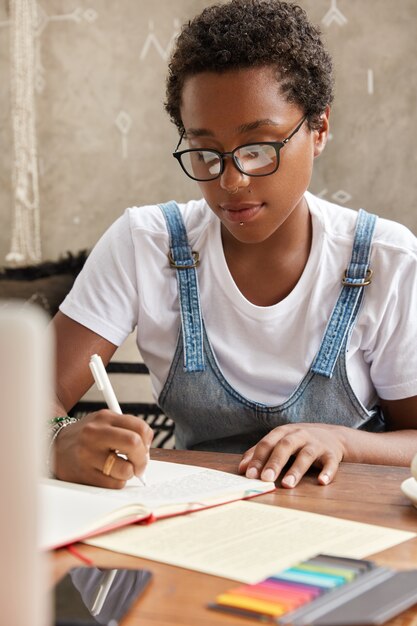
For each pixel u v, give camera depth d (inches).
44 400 18.5
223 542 29.8
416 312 53.4
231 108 45.1
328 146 94.1
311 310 53.6
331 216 56.1
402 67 91.0
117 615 23.0
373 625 21.8
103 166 103.9
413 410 54.0
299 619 22.1
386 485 39.3
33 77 105.6
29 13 105.0
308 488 38.7
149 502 33.3
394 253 53.7
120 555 28.7
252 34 45.9
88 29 102.9
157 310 55.7
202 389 54.4
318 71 48.3
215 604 23.7
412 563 27.8
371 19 91.4
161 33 100.1
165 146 101.2
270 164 45.7
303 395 53.3
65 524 30.0
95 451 37.1
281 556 28.2
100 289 55.9
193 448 56.7
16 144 106.8
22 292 97.1
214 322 54.9
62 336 55.4
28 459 18.3
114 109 102.8
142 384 75.4
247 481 38.8
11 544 18.4
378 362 54.2
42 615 18.8
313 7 93.0
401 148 91.8
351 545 29.6
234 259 54.6
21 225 107.7
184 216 57.5
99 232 105.0
